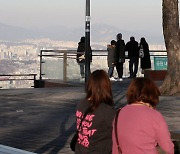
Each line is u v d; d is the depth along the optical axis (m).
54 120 13.46
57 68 26.11
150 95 4.48
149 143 4.33
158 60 27.16
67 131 11.74
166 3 19.95
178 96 18.81
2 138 10.86
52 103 17.14
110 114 4.67
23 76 25.92
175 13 19.86
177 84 19.38
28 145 10.10
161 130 4.32
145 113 4.36
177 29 19.80
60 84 25.34
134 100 4.50
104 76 4.80
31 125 12.65
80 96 18.94
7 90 22.09
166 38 19.88
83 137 4.73
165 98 18.09
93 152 4.69
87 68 19.16
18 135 11.22
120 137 4.42
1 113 14.84
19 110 15.45
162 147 4.33
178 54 19.56
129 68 26.97
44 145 10.10
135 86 4.52
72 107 16.11
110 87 4.81
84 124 4.73
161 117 4.36
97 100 4.73
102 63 26.25
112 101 4.80
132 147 4.35
